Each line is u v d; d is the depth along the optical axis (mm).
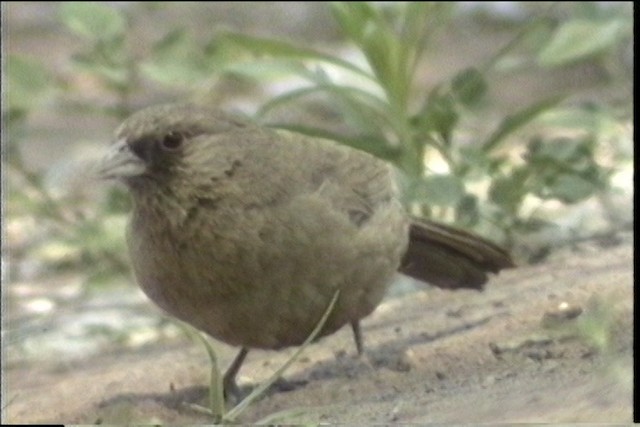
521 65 12961
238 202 8281
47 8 19922
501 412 7035
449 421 7066
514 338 8594
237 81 16016
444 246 10016
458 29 18016
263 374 9094
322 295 8484
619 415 6574
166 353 10312
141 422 8109
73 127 16656
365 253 8602
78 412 8414
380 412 7527
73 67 13906
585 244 11453
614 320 8289
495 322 9078
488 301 9984
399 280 11328
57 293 12633
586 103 12961
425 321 9734
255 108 15531
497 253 10023
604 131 12234
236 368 8727
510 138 14148
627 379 7070
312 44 19000
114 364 10070
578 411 6777
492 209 11789
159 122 8312
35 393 9180
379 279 8812
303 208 8359
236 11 19828
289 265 8344
